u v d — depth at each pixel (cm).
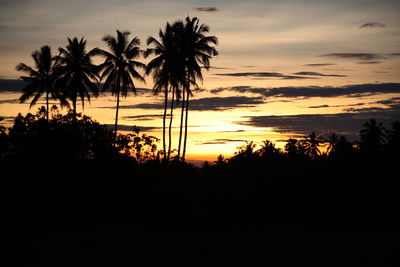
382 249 3794
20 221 4091
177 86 4956
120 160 4550
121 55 5416
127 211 4638
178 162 5062
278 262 3088
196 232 4519
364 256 3412
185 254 3278
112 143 4644
